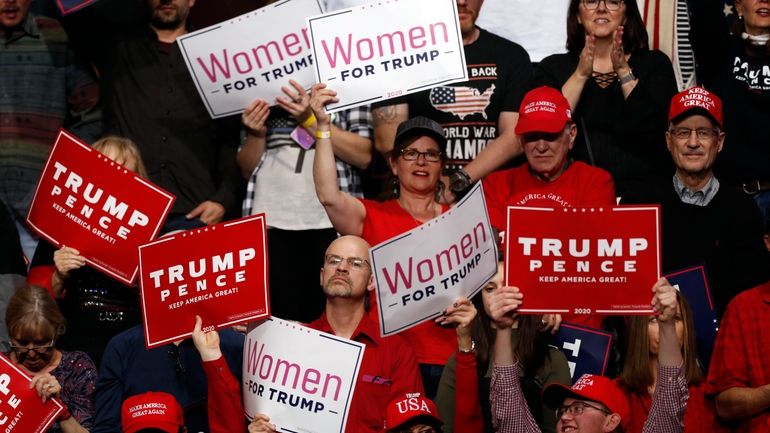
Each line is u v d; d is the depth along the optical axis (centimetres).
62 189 1588
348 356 1405
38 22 1834
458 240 1440
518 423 1362
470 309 1433
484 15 1884
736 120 1734
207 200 1761
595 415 1361
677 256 1614
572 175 1603
